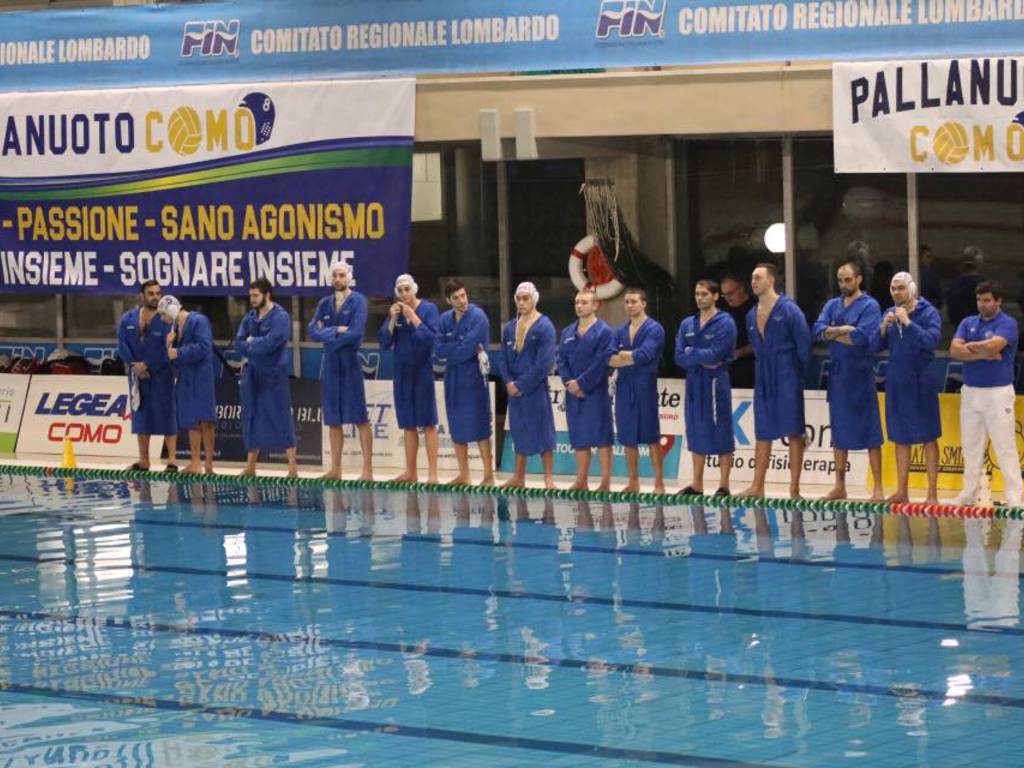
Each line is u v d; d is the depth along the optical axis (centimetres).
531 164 2538
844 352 1988
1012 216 2255
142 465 2453
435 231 2620
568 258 2531
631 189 2473
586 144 2478
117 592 1542
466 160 2581
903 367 1961
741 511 1989
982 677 1167
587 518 1945
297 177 2458
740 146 2408
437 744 1027
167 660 1268
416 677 1202
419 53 2375
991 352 1911
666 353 2477
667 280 2469
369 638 1333
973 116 2053
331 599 1493
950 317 2302
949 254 2297
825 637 1305
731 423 2086
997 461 1983
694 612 1409
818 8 2139
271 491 2236
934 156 2078
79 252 2620
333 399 2289
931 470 1978
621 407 2136
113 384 2666
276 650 1296
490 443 2238
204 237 2531
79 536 1861
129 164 2567
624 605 1441
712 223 2438
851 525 1858
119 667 1247
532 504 2080
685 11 2217
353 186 2423
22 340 2945
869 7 2111
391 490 2239
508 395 2267
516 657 1257
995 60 2038
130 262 2588
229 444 2542
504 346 2189
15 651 1305
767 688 1150
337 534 1853
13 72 2639
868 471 2148
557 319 2547
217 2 2502
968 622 1345
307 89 2438
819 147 2359
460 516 1978
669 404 2294
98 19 2575
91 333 2895
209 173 2514
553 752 1005
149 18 2545
